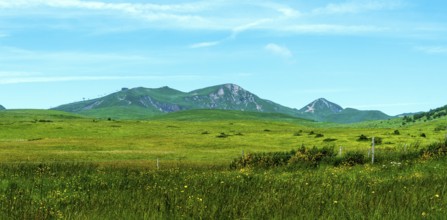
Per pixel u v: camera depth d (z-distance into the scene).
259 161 34.88
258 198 13.47
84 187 19.88
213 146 101.19
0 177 24.53
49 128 169.25
